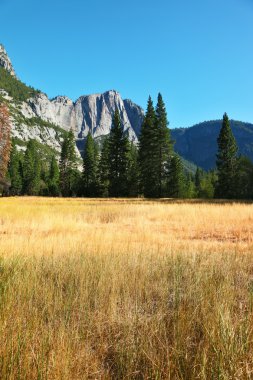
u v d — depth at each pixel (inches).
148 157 2078.0
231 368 96.4
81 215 708.7
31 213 720.3
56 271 201.0
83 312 142.3
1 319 125.0
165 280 179.8
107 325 132.3
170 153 2085.4
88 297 159.5
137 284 172.6
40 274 196.7
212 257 235.0
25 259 220.4
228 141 2094.0
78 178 2918.3
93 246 283.6
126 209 810.8
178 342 110.4
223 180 2090.3
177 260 225.6
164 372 99.4
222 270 197.3
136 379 102.2
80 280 178.4
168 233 452.1
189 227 501.4
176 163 2273.6
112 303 144.3
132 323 126.5
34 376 97.6
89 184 2696.9
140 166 2201.0
